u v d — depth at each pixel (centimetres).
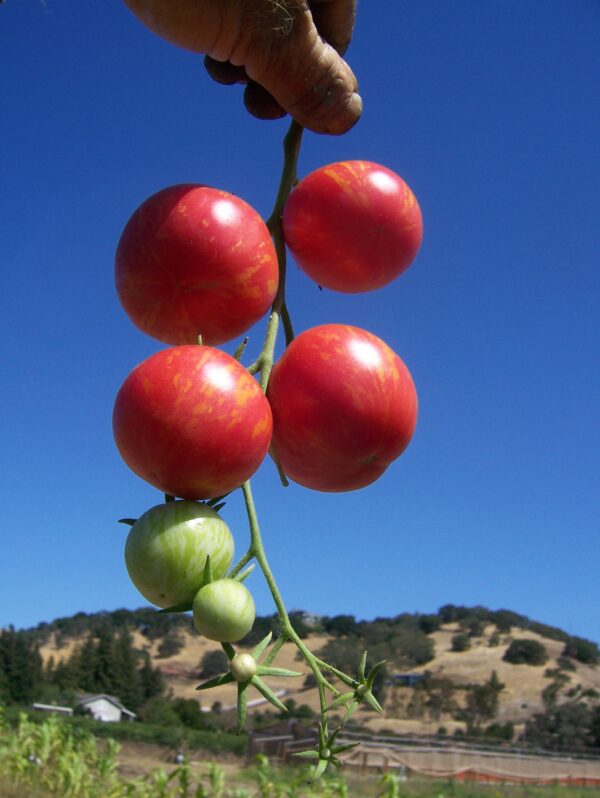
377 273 34
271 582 25
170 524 25
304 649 23
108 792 141
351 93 32
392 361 30
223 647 23
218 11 29
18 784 146
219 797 126
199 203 30
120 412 26
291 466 30
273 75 31
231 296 30
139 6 29
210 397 26
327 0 33
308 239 33
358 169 33
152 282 30
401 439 30
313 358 29
